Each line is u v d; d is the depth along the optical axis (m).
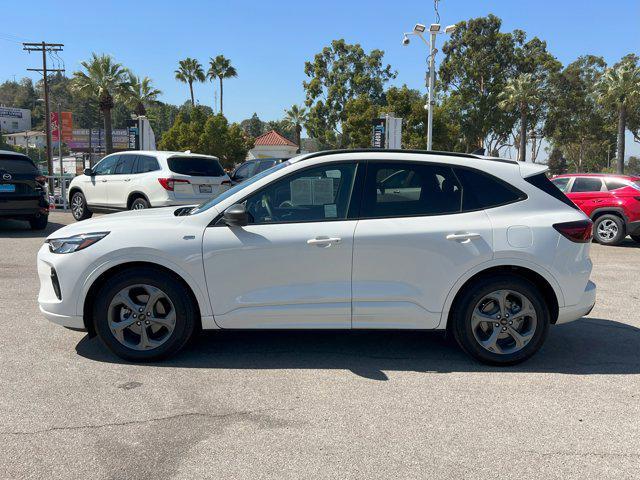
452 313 4.45
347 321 4.35
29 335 5.08
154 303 4.35
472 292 4.35
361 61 56.31
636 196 12.02
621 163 44.09
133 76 40.09
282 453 3.09
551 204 4.49
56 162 74.31
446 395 3.90
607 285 7.92
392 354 4.73
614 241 12.28
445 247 4.29
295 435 3.29
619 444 3.25
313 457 3.05
